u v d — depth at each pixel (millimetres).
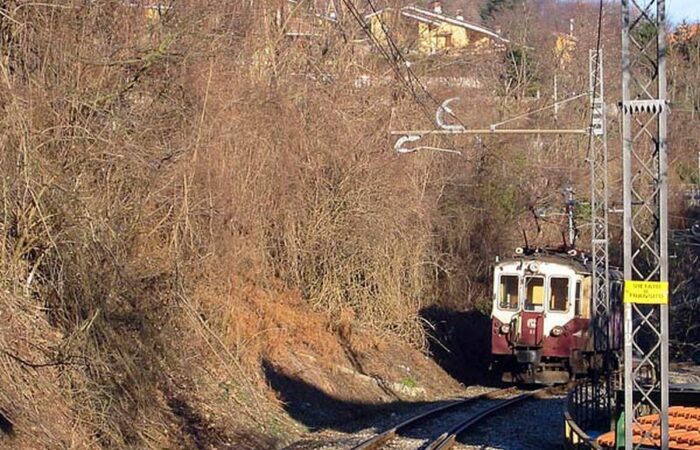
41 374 14898
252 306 25031
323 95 29922
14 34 16281
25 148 15250
